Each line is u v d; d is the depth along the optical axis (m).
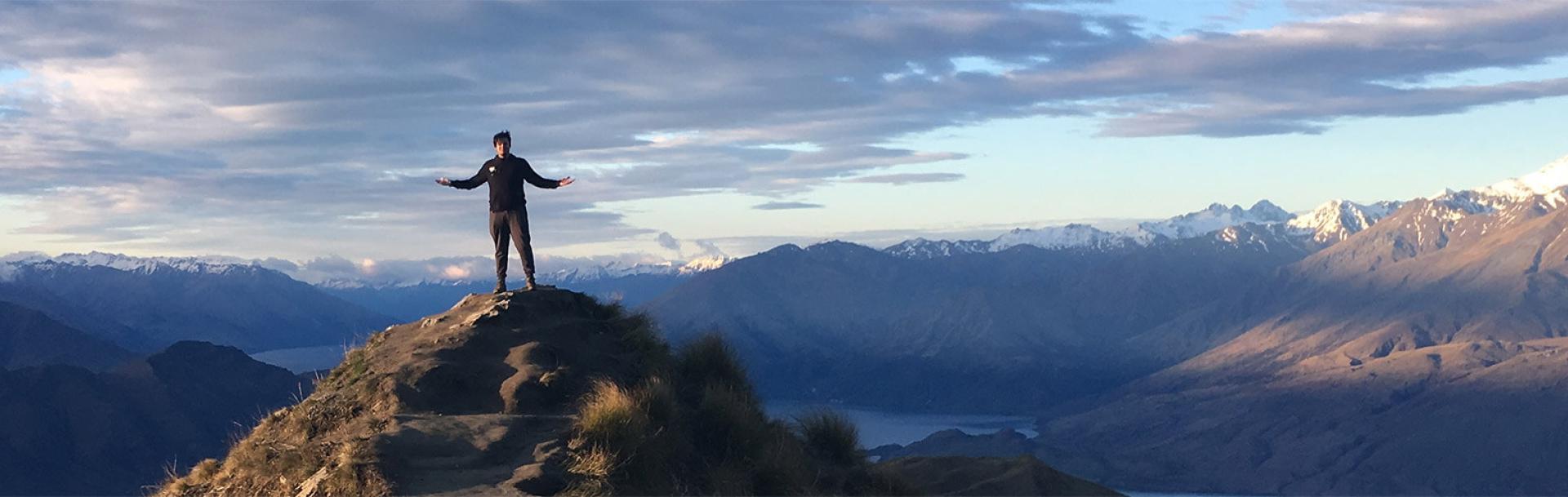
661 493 19.48
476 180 25.92
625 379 23.23
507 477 18.48
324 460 18.94
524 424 20.11
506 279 26.02
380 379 21.61
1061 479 28.22
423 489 18.00
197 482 20.16
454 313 25.02
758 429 22.56
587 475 18.89
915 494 24.91
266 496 18.88
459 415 21.09
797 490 22.00
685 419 21.83
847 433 25.44
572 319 24.98
